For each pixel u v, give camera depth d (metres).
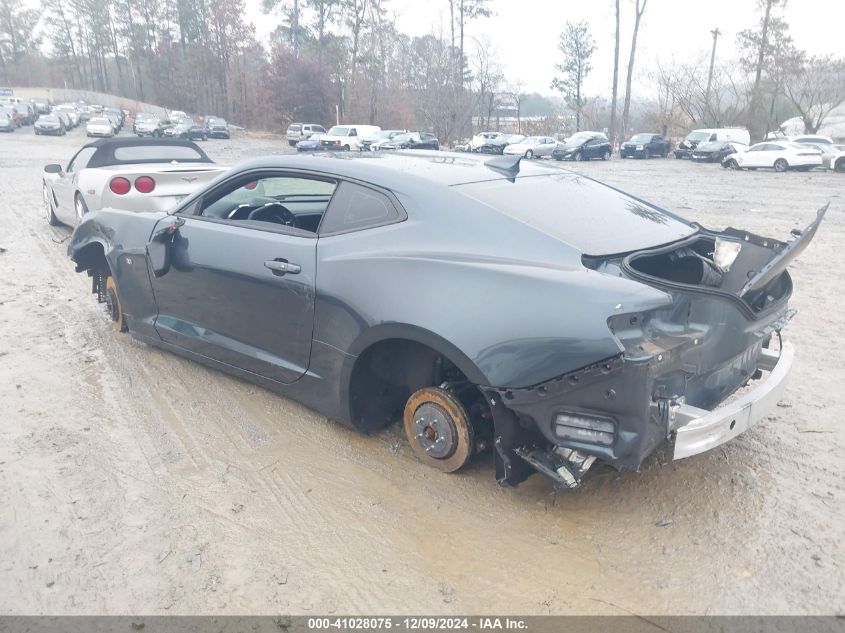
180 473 3.55
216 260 4.16
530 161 4.54
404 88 63.72
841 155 28.27
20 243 9.04
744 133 37.28
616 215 3.70
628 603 2.67
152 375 4.75
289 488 3.42
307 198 4.48
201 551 2.95
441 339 3.10
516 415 3.05
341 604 2.66
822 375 4.87
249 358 4.12
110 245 5.00
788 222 12.31
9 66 116.00
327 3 67.69
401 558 2.92
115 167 8.03
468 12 56.34
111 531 3.07
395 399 3.84
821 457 3.72
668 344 2.80
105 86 113.56
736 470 3.58
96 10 106.62
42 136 48.72
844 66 44.25
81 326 5.74
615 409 2.74
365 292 3.41
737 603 2.66
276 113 63.88
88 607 2.63
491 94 55.28
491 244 3.23
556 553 2.96
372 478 3.51
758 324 3.27
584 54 58.66
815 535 3.05
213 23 82.62
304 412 4.22
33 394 4.43
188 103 90.31
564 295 2.85
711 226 11.78
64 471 3.54
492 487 3.43
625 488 3.43
